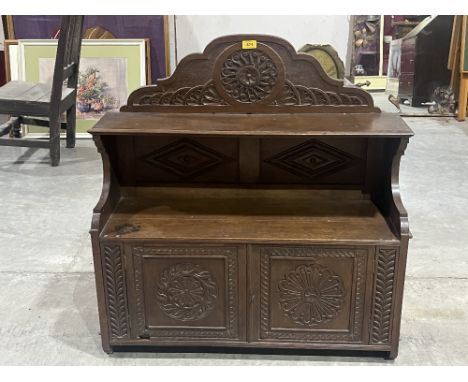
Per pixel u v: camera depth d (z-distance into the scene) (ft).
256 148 8.05
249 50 7.57
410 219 12.46
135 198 8.32
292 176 8.23
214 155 8.13
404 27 23.35
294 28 20.86
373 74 24.02
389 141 7.38
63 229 12.09
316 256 7.13
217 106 7.82
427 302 9.21
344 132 6.77
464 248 11.11
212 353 7.88
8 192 14.17
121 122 7.34
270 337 7.59
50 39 18.89
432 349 7.98
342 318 7.43
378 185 7.98
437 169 15.69
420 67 22.80
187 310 7.48
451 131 19.81
